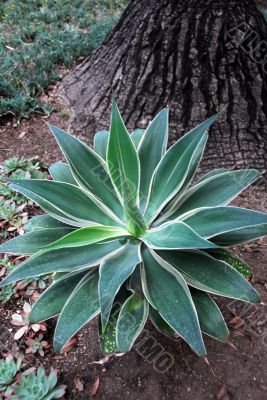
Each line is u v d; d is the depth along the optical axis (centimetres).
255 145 125
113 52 138
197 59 121
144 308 71
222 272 72
